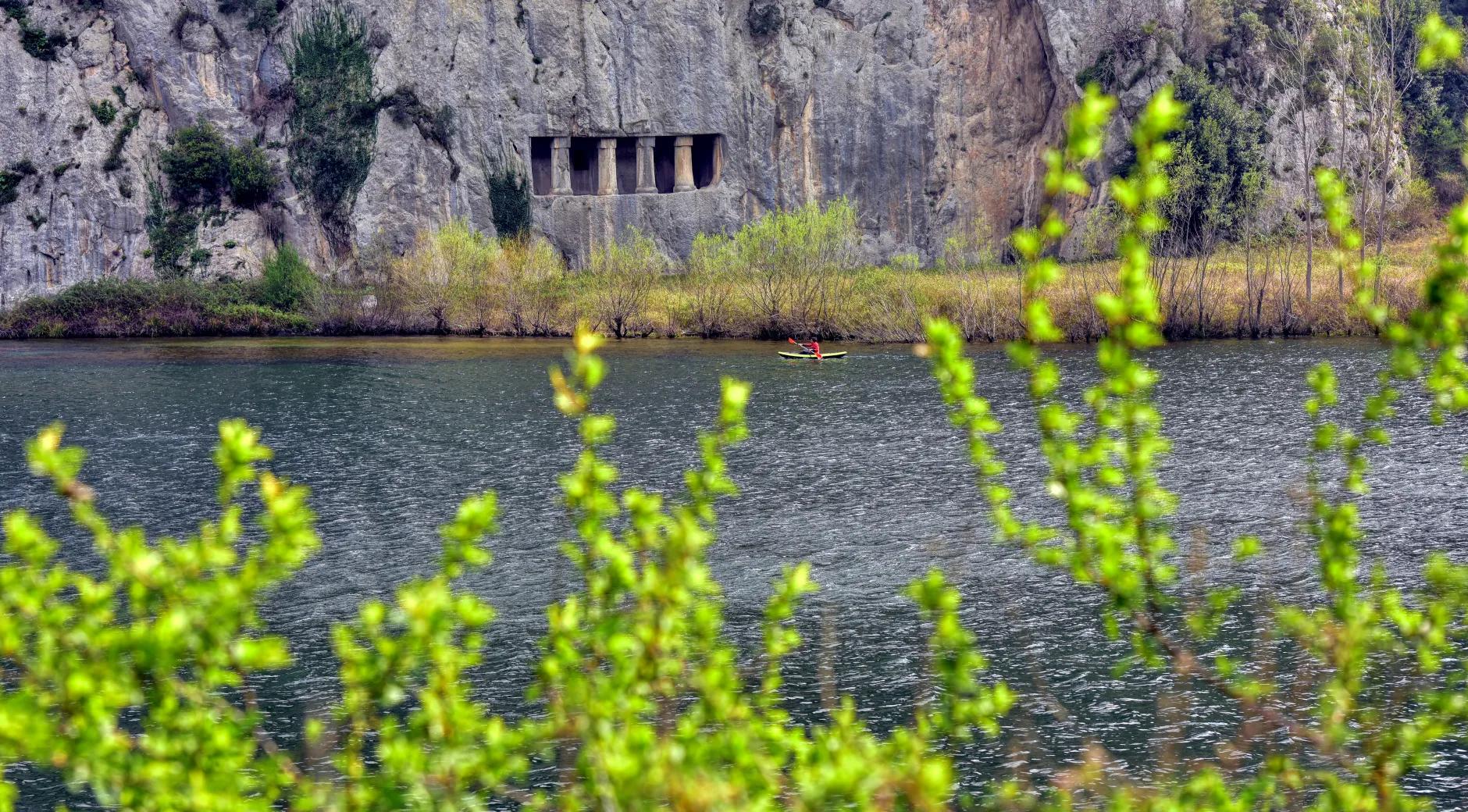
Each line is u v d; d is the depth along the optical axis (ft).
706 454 33.32
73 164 341.00
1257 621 111.24
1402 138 389.80
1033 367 33.88
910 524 146.20
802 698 100.17
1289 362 252.42
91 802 85.15
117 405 224.12
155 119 354.33
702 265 342.03
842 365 268.41
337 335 331.57
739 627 114.52
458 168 362.53
